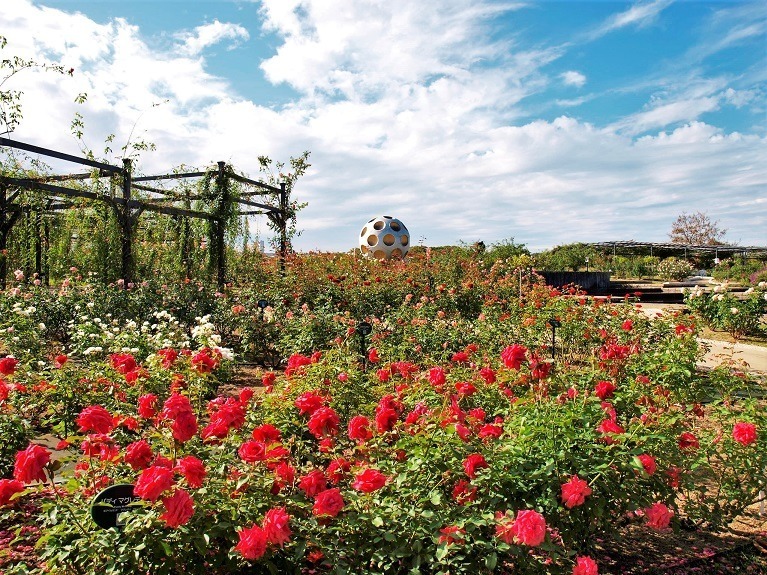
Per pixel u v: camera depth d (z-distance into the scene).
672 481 2.89
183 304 9.12
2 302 7.30
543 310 7.93
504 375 3.74
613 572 2.82
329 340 6.60
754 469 3.16
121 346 5.29
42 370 4.41
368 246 17.95
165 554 1.93
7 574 2.16
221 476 2.34
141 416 3.07
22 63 8.83
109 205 9.86
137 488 1.82
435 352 6.38
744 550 3.11
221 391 5.57
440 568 2.17
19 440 3.38
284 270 11.96
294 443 3.08
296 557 2.00
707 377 4.80
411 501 2.35
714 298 10.98
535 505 2.41
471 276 11.61
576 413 2.67
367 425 2.75
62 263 11.35
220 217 12.12
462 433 2.44
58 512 2.13
